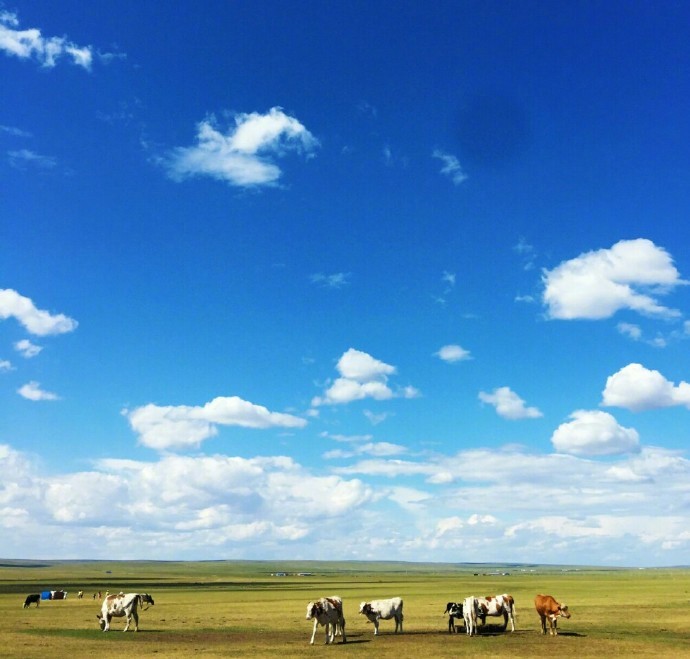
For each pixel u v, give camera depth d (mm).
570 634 44094
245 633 46844
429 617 60188
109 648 37844
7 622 57500
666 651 35688
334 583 183750
